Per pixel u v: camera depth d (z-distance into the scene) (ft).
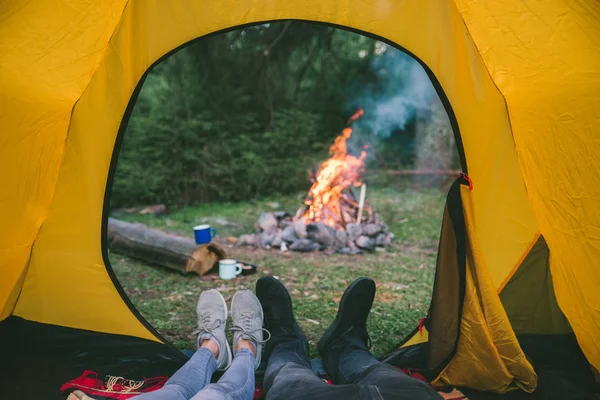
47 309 8.06
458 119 7.65
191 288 11.88
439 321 7.04
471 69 7.34
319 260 14.38
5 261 7.26
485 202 7.70
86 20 7.15
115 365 7.86
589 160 6.40
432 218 19.65
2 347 7.94
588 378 7.38
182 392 5.86
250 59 29.30
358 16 7.85
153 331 8.13
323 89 31.65
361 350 7.37
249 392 6.31
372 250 15.46
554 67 6.77
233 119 27.73
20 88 7.07
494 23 7.02
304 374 5.97
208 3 7.59
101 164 7.66
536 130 6.82
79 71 7.16
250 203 24.57
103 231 7.91
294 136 28.25
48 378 7.41
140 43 7.47
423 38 7.70
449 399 6.91
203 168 24.82
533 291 8.10
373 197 23.72
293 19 7.85
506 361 6.95
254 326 7.71
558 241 6.84
